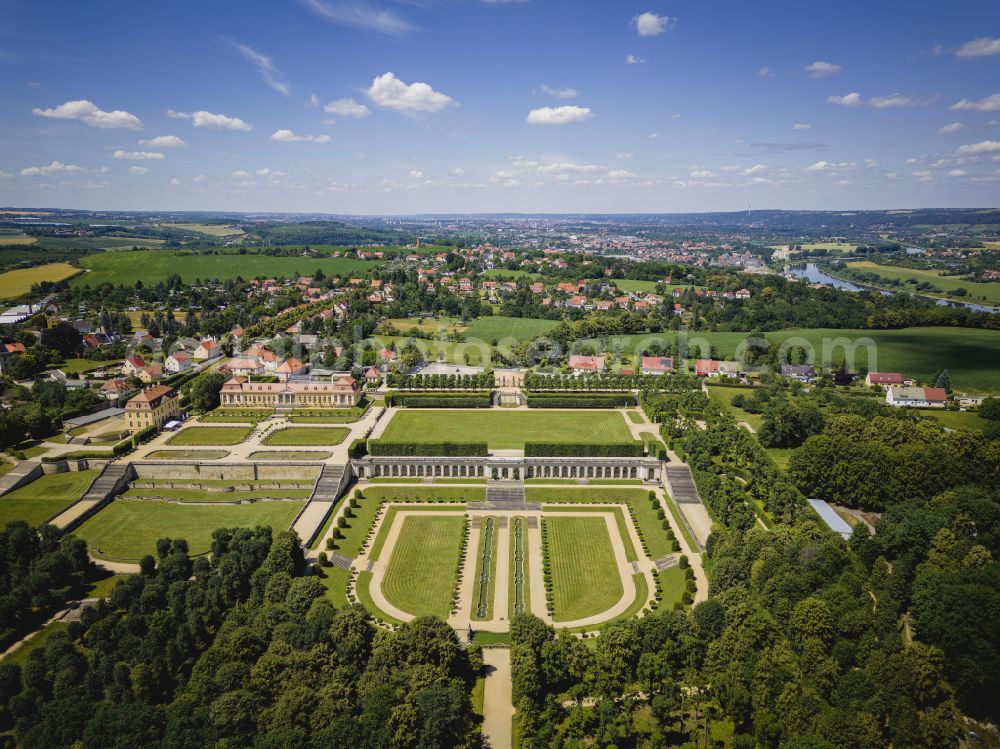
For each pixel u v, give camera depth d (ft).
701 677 618.03
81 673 623.77
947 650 578.66
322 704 564.71
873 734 518.37
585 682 615.57
